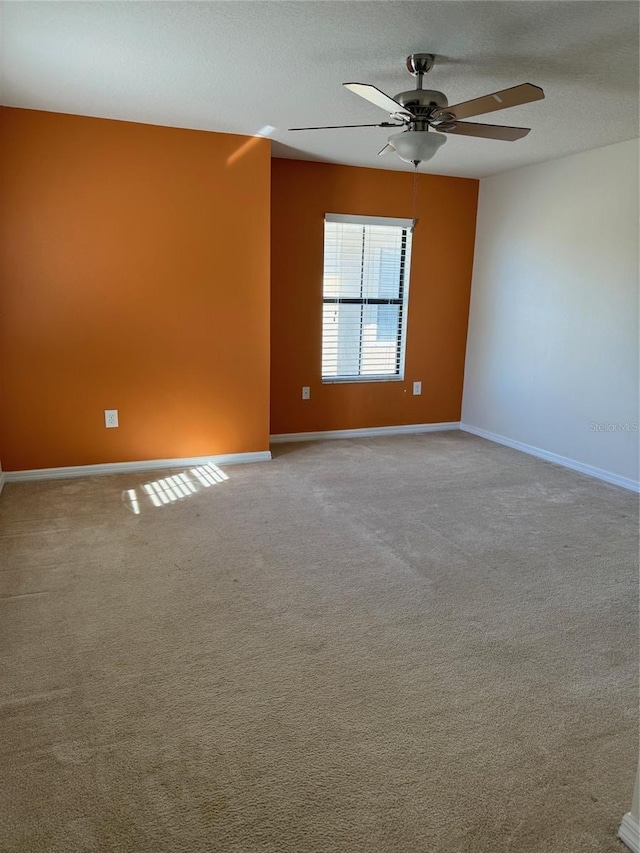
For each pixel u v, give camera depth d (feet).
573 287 14.46
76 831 4.68
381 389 17.88
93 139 12.02
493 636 7.48
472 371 18.42
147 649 7.05
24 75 9.50
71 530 10.41
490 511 11.76
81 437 13.24
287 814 4.88
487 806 4.99
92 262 12.53
